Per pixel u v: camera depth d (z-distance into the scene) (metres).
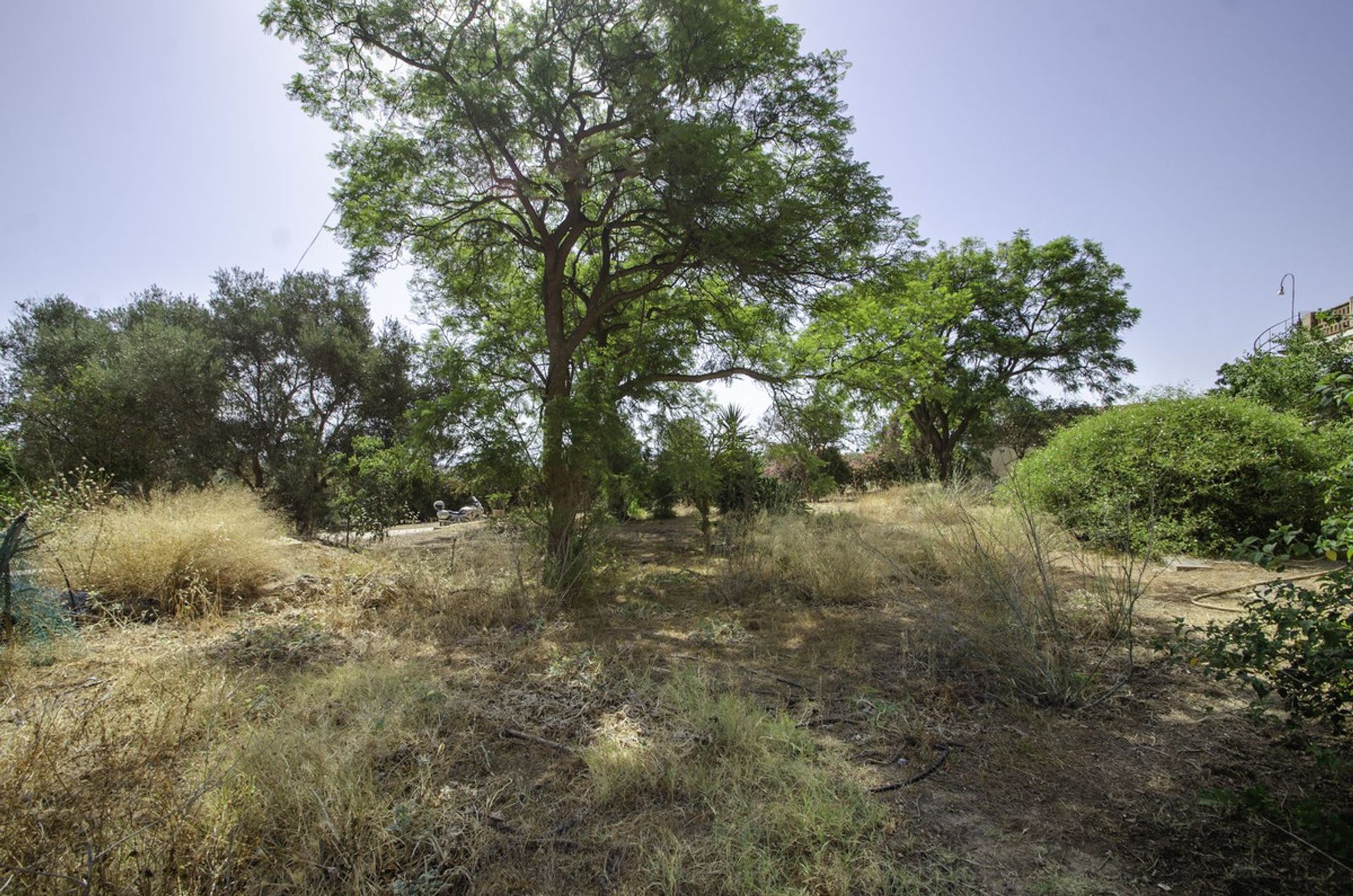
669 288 10.44
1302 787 2.85
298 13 7.27
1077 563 7.22
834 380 10.11
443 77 7.51
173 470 14.93
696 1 7.12
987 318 24.48
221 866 2.22
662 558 10.09
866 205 7.74
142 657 4.70
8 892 2.02
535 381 9.30
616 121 7.98
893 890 2.28
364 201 8.46
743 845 2.49
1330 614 2.57
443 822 2.65
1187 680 4.16
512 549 7.45
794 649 5.09
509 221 9.95
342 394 17.92
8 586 4.78
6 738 3.11
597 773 3.01
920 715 3.72
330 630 5.62
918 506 9.55
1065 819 2.72
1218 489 8.02
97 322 16.80
